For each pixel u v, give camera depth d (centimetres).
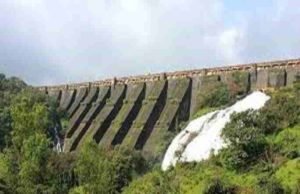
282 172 6838
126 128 12962
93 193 7906
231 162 7300
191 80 12800
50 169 8700
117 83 14512
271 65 11388
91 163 8062
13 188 8531
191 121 10369
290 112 7906
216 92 11138
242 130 7431
